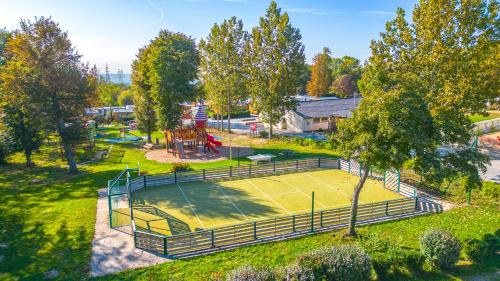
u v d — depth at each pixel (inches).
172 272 631.8
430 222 852.6
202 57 2465.6
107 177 1302.9
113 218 885.8
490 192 1018.1
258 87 2218.3
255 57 2218.3
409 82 702.5
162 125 1808.6
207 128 2751.0
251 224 775.7
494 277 593.6
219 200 1068.5
